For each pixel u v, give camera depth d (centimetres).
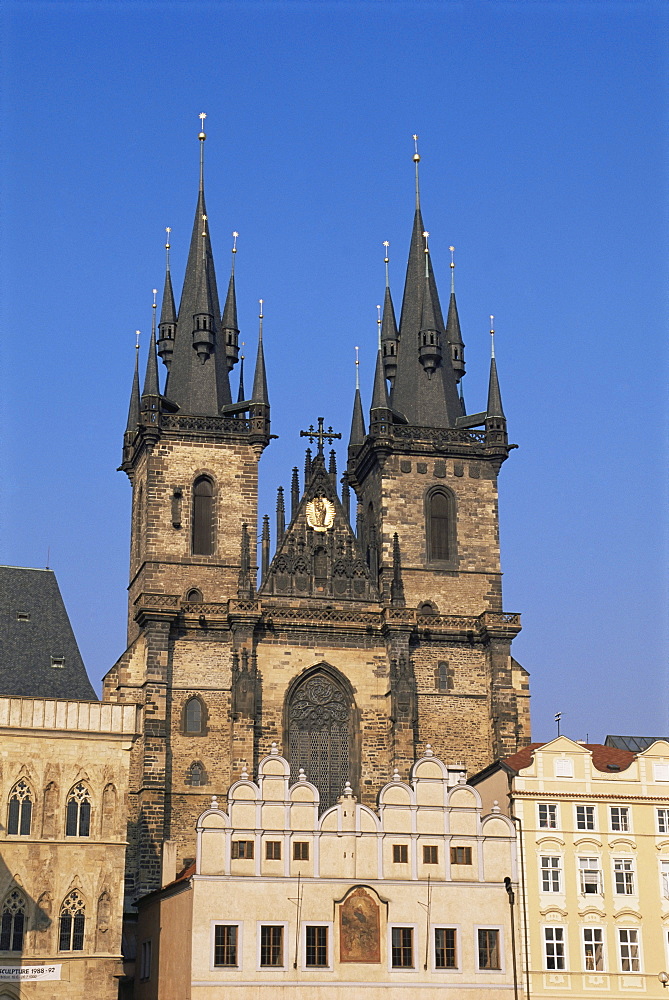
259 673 13825
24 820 10438
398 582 14250
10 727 10531
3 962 10125
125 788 10719
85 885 10450
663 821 11338
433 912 10738
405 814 10931
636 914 11062
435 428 15200
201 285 15462
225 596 14275
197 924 10294
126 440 15750
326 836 10731
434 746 14000
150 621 13588
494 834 11044
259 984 10256
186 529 14412
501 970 10719
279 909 10469
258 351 15038
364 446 15425
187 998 10200
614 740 13588
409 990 10512
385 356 15950
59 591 11938
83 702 10781
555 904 10975
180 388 15138
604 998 10812
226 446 14725
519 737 14175
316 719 13888
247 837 10588
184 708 13538
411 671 13962
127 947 12344
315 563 14412
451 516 15000
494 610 14725
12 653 11281
